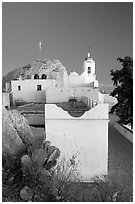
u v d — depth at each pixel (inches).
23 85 1264.8
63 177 331.9
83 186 343.0
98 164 381.1
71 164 358.0
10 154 316.8
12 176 291.9
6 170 299.3
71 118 376.2
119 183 349.1
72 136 378.6
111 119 967.0
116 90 562.3
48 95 1150.3
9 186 280.5
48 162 316.2
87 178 376.8
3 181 283.9
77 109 765.3
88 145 379.9
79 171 378.6
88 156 380.8
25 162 290.0
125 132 680.4
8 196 265.3
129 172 399.9
